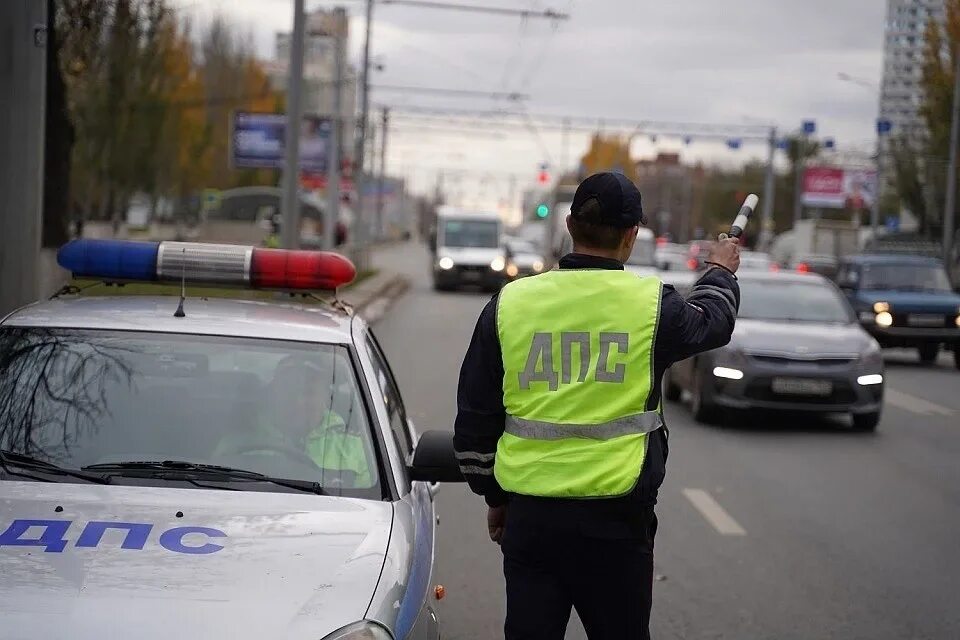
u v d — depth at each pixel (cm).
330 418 460
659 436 383
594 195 389
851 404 1405
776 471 1162
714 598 716
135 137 3859
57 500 400
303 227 6200
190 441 447
